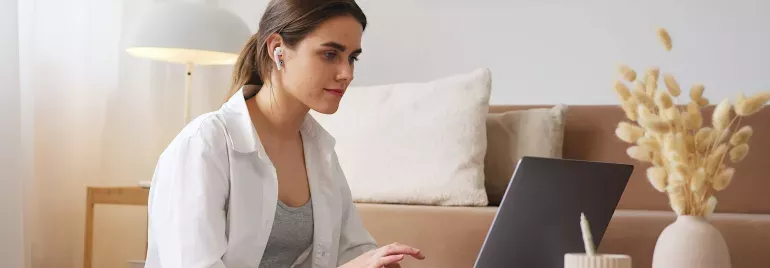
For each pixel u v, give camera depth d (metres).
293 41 1.52
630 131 1.67
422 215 2.22
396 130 2.66
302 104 1.59
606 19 3.38
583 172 1.46
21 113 2.92
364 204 2.36
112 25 3.38
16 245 2.68
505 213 1.39
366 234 1.78
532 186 1.40
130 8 3.41
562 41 3.41
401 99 2.73
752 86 3.27
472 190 2.54
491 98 3.47
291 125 1.62
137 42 2.91
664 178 1.64
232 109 1.54
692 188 1.60
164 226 1.43
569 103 3.40
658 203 2.65
